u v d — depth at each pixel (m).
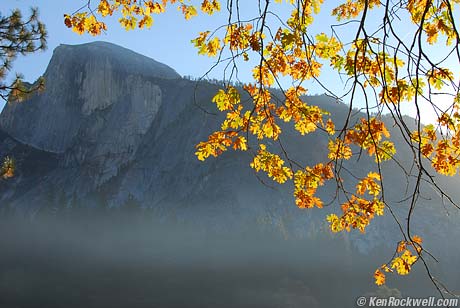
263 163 4.96
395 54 3.86
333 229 5.18
